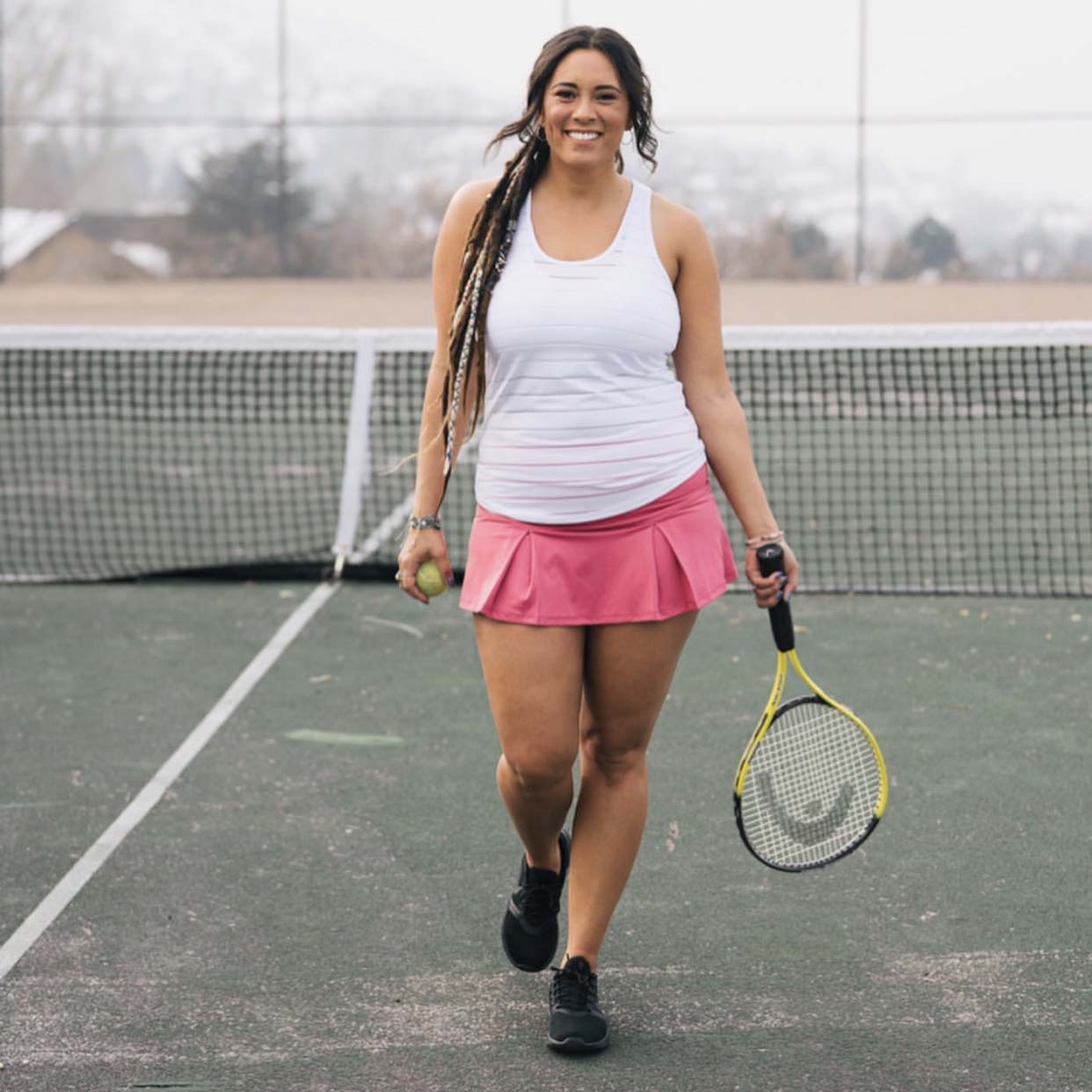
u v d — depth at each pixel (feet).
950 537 28.09
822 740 11.24
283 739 17.49
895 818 15.11
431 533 11.30
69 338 27.12
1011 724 17.70
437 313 11.14
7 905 13.42
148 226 70.08
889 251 64.80
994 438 38.04
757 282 65.77
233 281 70.54
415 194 69.56
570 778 11.14
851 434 38.99
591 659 11.00
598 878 11.20
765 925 12.97
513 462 10.71
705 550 10.92
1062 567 25.64
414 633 21.76
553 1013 11.12
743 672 19.71
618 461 10.61
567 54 10.46
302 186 69.72
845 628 21.71
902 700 18.58
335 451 37.93
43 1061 11.00
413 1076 10.79
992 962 12.28
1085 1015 11.47
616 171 11.00
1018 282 64.18
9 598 23.99
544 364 10.56
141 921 13.14
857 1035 11.25
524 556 10.73
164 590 24.43
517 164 10.78
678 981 12.07
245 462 36.68
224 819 15.29
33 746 17.31
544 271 10.56
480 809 15.47
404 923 13.08
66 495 33.42
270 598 23.80
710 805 15.47
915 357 47.42
